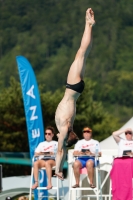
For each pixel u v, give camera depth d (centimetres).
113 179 4172
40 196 4934
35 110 5406
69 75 3331
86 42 3322
